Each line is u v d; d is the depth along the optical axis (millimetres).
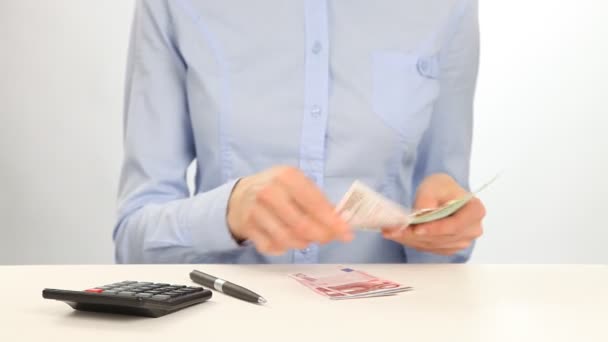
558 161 2084
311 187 740
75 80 2053
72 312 552
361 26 1176
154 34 1142
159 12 1141
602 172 2080
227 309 572
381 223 784
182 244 913
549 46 2057
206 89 1113
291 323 526
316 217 728
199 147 1147
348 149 1124
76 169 2074
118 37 2043
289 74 1137
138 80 1152
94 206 2088
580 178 2084
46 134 2064
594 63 2053
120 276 731
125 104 1215
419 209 899
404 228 816
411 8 1210
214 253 1015
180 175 1148
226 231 852
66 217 2086
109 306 543
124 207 1082
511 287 696
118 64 2051
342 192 1121
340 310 575
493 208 2100
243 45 1140
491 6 2053
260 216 740
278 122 1114
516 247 2107
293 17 1150
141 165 1116
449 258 1171
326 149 1129
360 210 737
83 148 2072
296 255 1110
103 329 501
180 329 503
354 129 1125
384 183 1167
